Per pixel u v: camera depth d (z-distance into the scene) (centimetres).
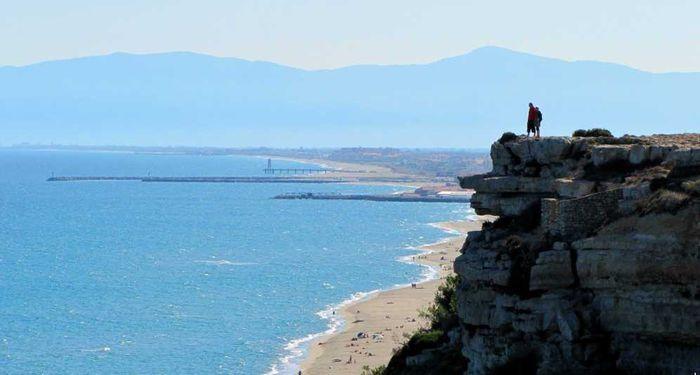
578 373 13150
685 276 12475
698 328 12338
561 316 13362
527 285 13850
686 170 13788
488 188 15588
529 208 15112
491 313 14225
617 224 13338
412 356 17600
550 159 15238
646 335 12838
